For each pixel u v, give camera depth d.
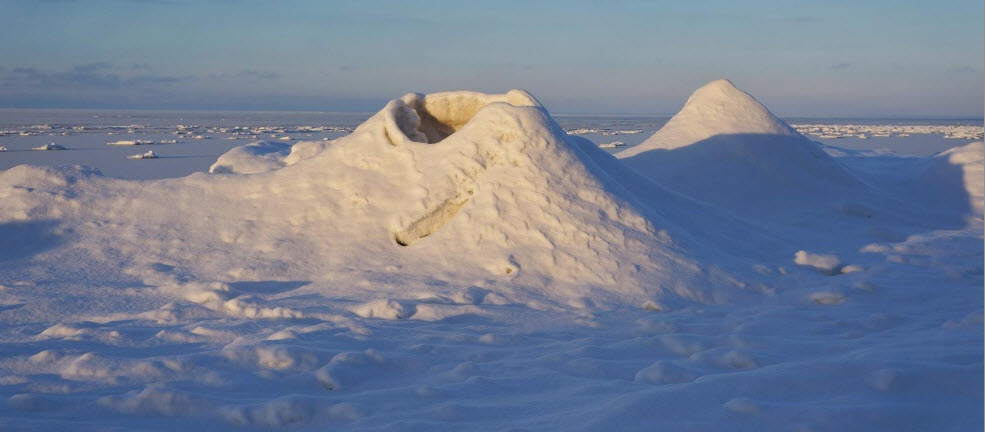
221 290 8.36
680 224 11.20
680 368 4.99
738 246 11.03
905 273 9.43
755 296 8.59
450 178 10.34
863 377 4.33
